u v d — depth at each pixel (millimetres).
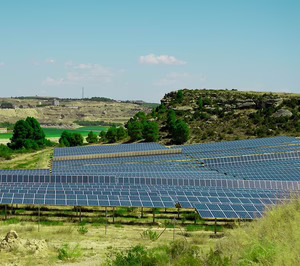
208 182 70062
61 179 73125
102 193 54312
